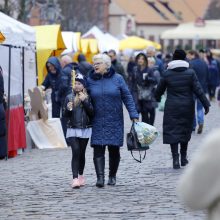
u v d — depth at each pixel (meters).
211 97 81.31
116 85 24.06
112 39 90.81
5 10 61.50
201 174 8.48
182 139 28.61
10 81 34.22
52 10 71.06
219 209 8.53
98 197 22.39
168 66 28.83
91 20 140.62
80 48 60.59
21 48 37.22
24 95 38.78
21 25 36.88
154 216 19.27
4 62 34.72
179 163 29.08
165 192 23.22
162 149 36.59
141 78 40.41
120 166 29.94
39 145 37.72
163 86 28.83
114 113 23.97
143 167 29.58
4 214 19.89
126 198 22.12
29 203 21.56
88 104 23.86
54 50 51.12
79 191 23.61
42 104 37.91
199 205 8.52
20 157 34.00
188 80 28.50
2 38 29.69
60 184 25.22
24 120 36.38
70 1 123.12
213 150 8.48
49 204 21.31
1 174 28.11
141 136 24.30
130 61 67.38
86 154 34.47
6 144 31.45
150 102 40.50
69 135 24.17
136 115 24.33
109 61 24.11
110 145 23.95
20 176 27.42
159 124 51.16
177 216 19.23
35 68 43.38
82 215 19.52
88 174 27.50
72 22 125.44
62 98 38.25
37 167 30.08
